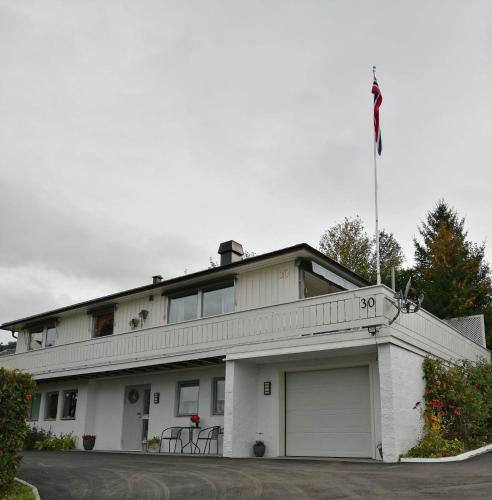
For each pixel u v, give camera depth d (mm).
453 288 28875
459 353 17625
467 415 14305
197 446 17797
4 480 8125
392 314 13391
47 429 23594
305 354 14719
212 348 16594
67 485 9570
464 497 6898
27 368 24172
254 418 16250
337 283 18531
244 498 7629
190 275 19312
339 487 8188
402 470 10078
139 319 21781
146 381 20344
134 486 9180
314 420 15453
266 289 17641
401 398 12812
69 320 25469
